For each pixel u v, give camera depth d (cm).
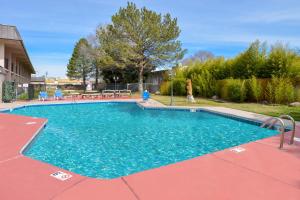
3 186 355
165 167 432
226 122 1111
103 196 325
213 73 2202
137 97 2541
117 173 524
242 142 784
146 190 343
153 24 2728
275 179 381
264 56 1770
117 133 907
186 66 2772
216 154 506
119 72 3966
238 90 1773
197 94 2405
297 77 1555
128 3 2783
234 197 322
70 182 369
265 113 1183
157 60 2878
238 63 1928
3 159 474
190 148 718
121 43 2742
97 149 700
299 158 482
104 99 2270
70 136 852
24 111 1509
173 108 1488
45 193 334
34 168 425
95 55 4000
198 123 1098
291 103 1505
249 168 427
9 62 2425
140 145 746
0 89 1762
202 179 380
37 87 3003
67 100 2111
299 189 347
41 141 771
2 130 763
